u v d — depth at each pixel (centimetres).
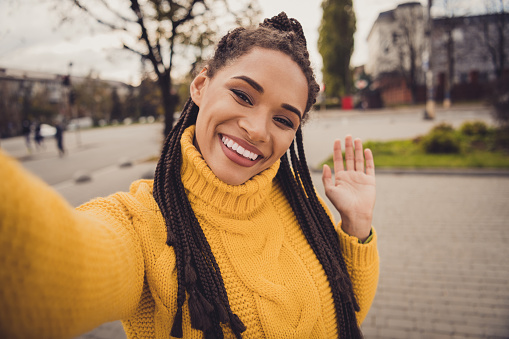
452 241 436
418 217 522
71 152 1594
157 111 929
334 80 3697
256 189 92
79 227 55
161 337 83
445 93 2797
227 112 83
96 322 57
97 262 57
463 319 292
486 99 1084
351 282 110
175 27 525
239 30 90
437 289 336
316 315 98
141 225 82
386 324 292
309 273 102
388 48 4491
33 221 45
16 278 44
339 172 132
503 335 271
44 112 4275
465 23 2894
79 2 475
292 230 110
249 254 95
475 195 612
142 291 84
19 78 3853
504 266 370
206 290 84
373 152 1005
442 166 811
